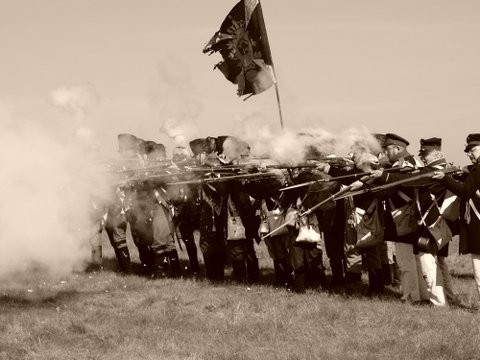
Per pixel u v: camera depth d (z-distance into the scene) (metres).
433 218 10.30
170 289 11.91
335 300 10.80
